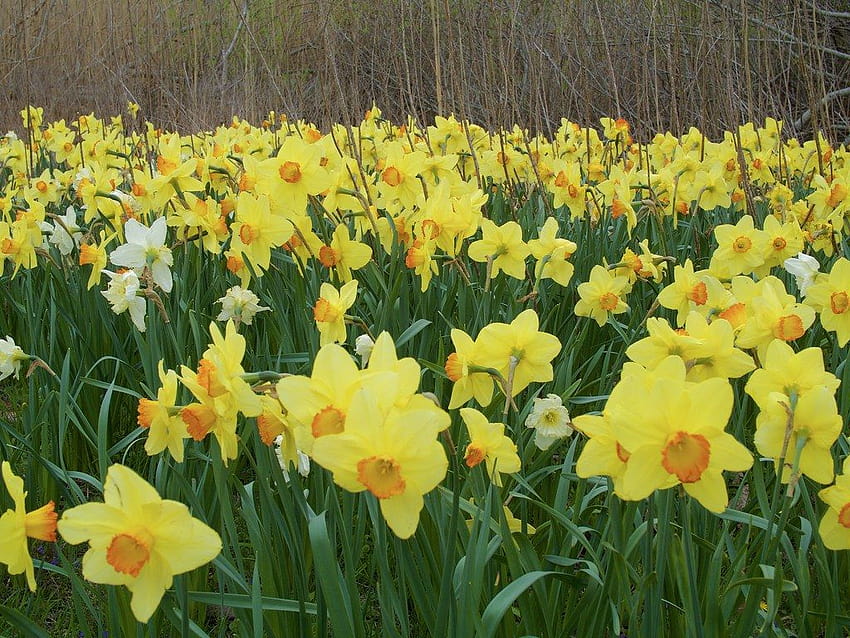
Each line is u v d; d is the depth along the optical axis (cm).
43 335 336
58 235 326
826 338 312
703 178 436
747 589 184
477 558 155
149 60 850
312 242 284
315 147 279
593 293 273
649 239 429
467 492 205
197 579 213
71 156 605
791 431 132
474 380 182
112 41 850
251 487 205
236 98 904
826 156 539
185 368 150
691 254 429
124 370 287
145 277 248
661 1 685
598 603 174
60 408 241
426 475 113
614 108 873
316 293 291
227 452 151
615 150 621
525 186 567
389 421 112
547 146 591
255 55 879
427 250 261
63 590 252
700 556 194
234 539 180
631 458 119
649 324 156
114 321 332
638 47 752
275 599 171
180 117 837
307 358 271
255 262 270
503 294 311
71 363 310
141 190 335
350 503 170
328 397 122
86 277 321
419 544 177
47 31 893
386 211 306
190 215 301
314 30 827
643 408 117
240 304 270
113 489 114
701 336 158
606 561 195
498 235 268
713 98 693
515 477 198
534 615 184
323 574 138
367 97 932
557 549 198
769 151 538
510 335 177
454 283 305
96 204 346
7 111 878
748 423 283
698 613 149
